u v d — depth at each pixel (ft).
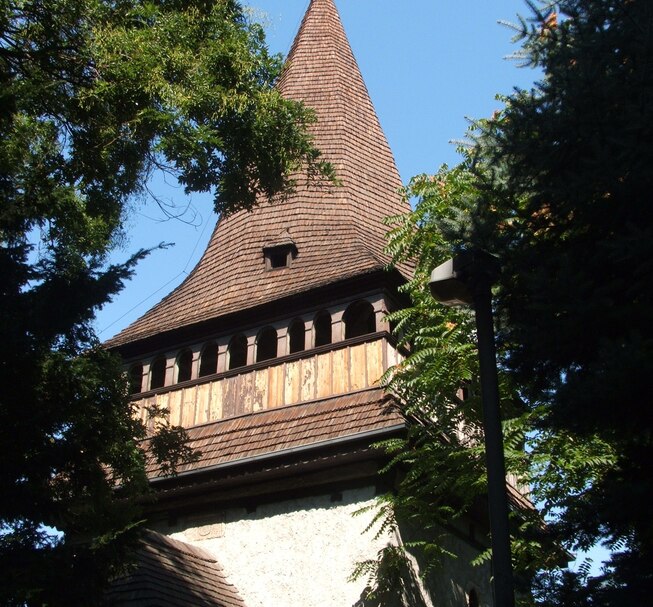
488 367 25.81
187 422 60.13
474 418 48.57
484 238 28.94
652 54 25.59
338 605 50.42
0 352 30.30
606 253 26.35
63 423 32.42
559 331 26.00
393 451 50.70
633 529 26.50
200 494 57.47
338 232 67.15
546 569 40.40
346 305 57.77
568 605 25.70
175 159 43.14
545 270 26.04
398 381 50.96
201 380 61.05
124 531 32.76
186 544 54.34
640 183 25.26
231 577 53.98
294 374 57.72
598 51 26.71
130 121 42.04
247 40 45.73
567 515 27.63
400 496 49.85
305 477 54.54
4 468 30.14
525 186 28.86
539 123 27.53
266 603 52.34
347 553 51.47
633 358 23.24
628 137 25.16
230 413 58.85
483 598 57.21
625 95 26.08
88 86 43.50
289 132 45.78
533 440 44.65
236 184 45.01
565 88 26.94
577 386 24.66
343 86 79.10
